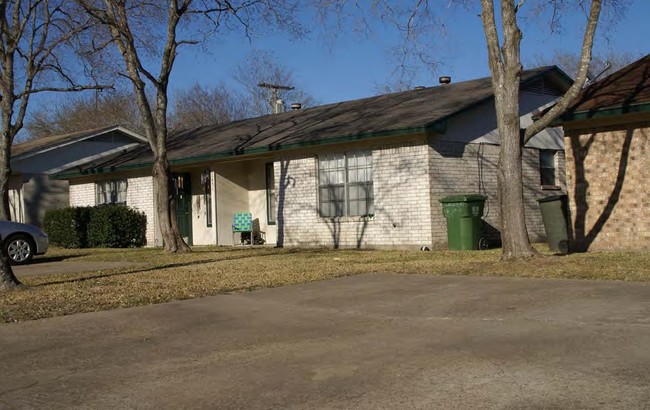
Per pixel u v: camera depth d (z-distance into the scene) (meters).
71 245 22.97
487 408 4.41
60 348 6.69
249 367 5.72
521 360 5.45
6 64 20.75
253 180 22.66
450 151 16.69
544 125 11.61
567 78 19.89
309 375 5.39
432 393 4.77
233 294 9.70
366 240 17.33
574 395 4.55
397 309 7.91
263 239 22.25
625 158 13.51
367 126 17.14
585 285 8.83
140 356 6.28
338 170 18.02
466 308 7.69
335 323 7.34
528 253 11.55
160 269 13.55
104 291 10.25
